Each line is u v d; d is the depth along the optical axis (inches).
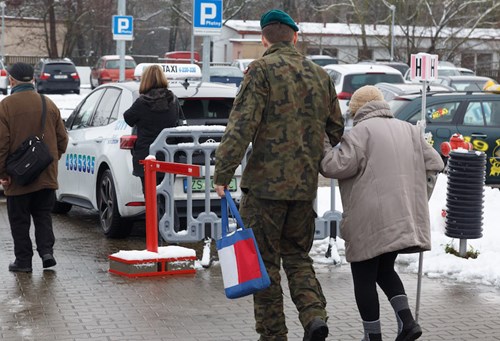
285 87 307.1
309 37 3157.0
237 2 3668.8
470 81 1535.4
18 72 455.2
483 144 784.3
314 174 311.6
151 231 463.2
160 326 365.7
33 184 455.5
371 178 315.6
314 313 307.9
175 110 515.5
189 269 465.1
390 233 311.9
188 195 483.5
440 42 2770.7
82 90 2728.8
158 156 505.0
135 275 454.3
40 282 441.4
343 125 323.6
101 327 363.3
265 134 307.1
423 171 323.3
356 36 2906.0
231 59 3531.0
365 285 321.1
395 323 374.9
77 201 628.7
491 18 2807.6
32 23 3882.9
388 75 1298.0
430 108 792.3
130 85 585.3
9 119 450.6
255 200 309.9
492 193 665.6
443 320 380.8
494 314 391.9
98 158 575.2
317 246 531.5
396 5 2748.5
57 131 463.8
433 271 467.8
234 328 363.6
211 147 485.1
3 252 519.8
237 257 297.9
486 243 513.0
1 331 355.9
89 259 500.7
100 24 3646.7
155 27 3841.0
